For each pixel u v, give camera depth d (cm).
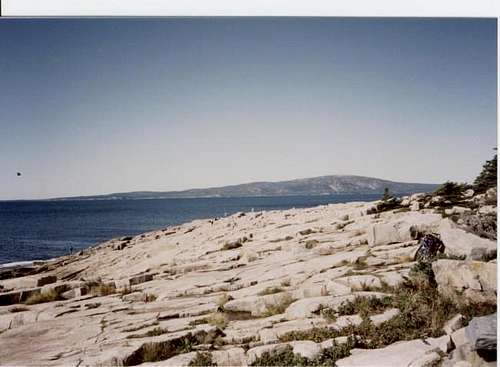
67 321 1083
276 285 1205
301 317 917
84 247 4569
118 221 8825
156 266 1992
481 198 1986
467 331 697
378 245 1505
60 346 894
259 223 2872
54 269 2566
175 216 10431
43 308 1263
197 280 1456
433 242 1187
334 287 1034
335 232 1947
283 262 1519
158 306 1180
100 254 2894
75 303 1313
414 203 2155
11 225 7844
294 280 1218
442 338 732
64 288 1483
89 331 988
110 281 1593
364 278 1045
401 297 904
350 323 830
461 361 667
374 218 2055
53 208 15325
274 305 1039
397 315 828
